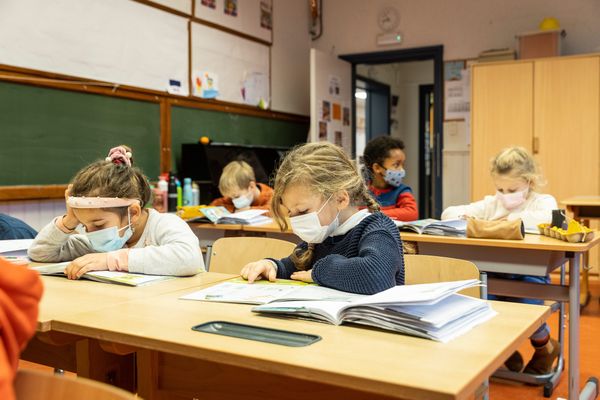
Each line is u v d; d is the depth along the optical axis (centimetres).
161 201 436
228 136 573
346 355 100
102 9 438
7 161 374
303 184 154
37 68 392
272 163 561
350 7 704
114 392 75
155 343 111
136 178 191
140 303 142
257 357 99
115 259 179
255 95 617
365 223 159
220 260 238
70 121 414
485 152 589
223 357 103
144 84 477
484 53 606
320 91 644
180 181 508
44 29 396
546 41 574
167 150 498
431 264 193
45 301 144
